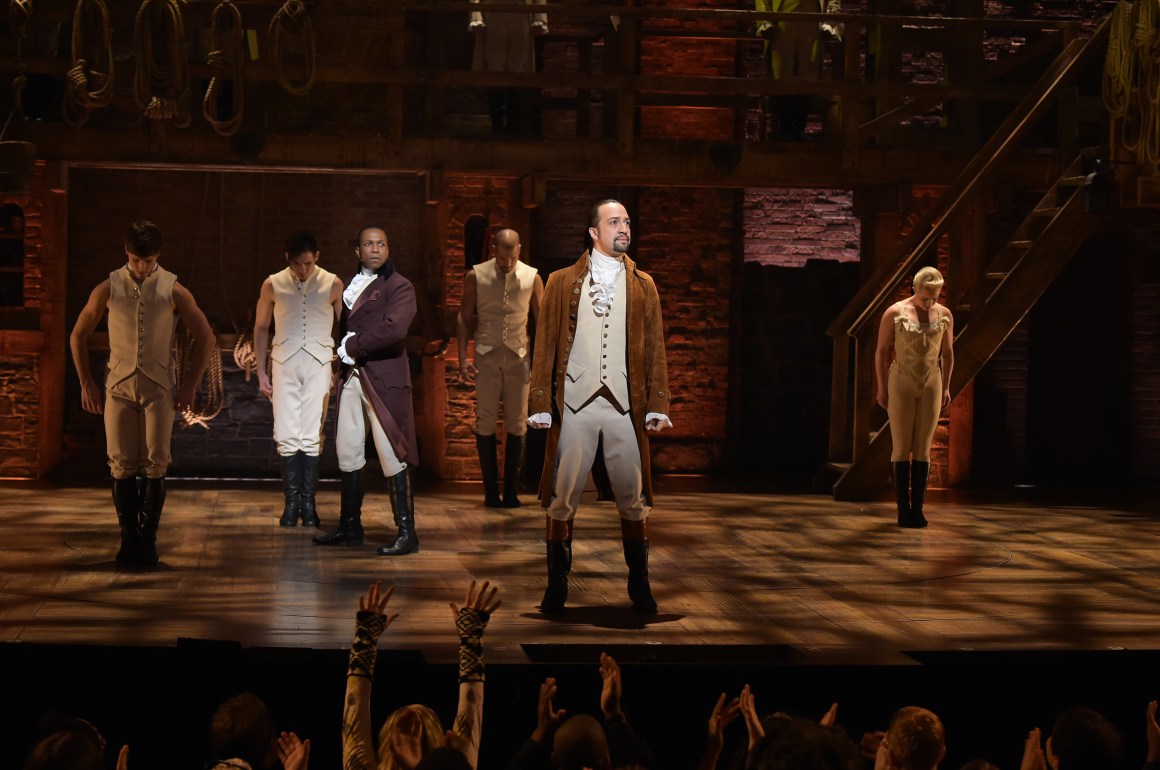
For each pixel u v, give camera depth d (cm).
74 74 841
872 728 465
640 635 504
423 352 982
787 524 804
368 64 988
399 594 573
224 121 934
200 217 1062
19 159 870
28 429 974
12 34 874
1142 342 1091
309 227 1077
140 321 625
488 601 353
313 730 454
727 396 1098
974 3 1038
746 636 505
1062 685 479
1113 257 1100
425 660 454
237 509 821
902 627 526
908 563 674
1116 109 859
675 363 1093
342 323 691
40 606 530
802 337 1105
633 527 549
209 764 307
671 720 457
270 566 633
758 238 1117
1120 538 766
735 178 981
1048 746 331
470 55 1120
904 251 970
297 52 941
